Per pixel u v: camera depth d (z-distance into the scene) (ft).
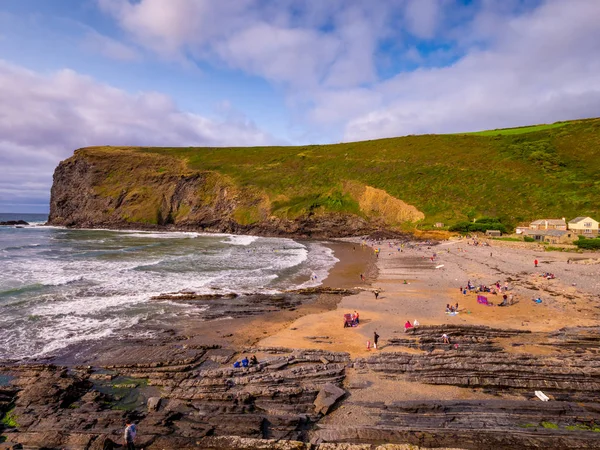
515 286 122.31
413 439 44.98
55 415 49.73
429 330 81.10
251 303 108.47
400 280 140.46
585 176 291.38
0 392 54.60
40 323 85.87
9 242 238.07
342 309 102.27
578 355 66.54
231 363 67.46
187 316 95.81
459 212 292.81
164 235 330.75
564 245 204.54
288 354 69.82
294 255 212.43
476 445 43.96
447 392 56.54
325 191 374.84
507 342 74.74
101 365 65.98
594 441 44.06
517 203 281.74
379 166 392.06
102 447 42.80
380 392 56.65
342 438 45.80
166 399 54.70
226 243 270.26
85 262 162.20
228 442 44.55
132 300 107.14
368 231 324.60
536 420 48.67
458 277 142.00
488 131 469.57
